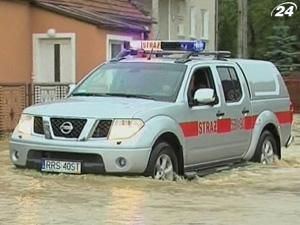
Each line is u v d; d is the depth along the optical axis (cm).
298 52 5297
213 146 1249
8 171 1161
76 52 2297
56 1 2352
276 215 913
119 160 1077
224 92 1296
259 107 1398
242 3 3055
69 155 1103
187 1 3812
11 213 899
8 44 2164
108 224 847
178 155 1169
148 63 1261
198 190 1086
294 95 3788
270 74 1477
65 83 2100
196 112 1203
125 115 1089
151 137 1091
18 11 2212
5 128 1869
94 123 1090
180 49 1352
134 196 1006
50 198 986
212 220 878
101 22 2291
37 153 1127
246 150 1359
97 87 1245
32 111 1148
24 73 2256
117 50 2455
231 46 7388
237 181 1205
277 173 1305
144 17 2872
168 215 900
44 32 2308
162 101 1168
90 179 1088
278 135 1466
